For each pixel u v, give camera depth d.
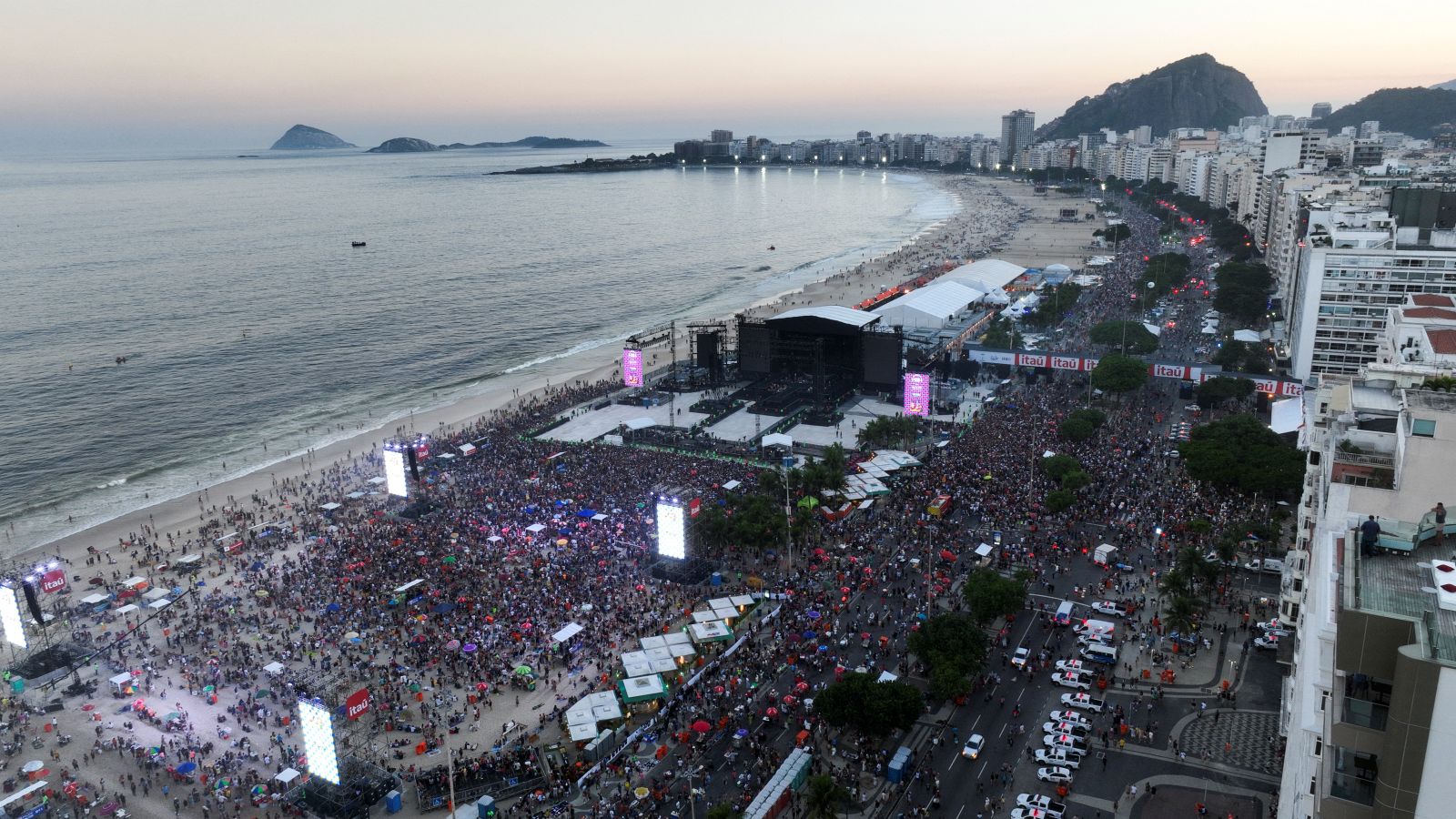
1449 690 37.31
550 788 101.81
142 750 111.25
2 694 126.38
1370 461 78.75
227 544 168.75
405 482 184.38
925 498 171.88
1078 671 114.31
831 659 123.00
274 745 112.44
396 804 100.06
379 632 136.50
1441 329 139.25
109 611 148.00
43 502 199.12
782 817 93.00
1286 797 73.94
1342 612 43.00
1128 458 187.25
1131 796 94.88
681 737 108.19
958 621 116.50
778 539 151.38
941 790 97.12
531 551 160.00
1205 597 133.25
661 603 141.50
